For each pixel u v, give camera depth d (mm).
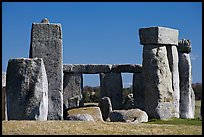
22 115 23812
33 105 23828
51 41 28000
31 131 19906
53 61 27906
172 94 30500
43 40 27984
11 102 23984
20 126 20766
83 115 27000
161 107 29953
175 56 30906
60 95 27750
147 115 29000
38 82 24031
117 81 37688
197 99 50031
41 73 24156
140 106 35750
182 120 28578
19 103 23891
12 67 24219
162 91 30078
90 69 37438
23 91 23938
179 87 33969
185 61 34469
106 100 34219
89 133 19875
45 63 27891
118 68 37594
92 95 50781
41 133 19562
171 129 21469
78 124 21812
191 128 22047
